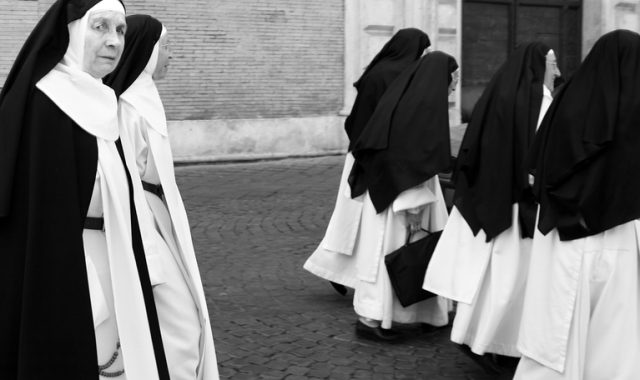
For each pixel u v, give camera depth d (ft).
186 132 44.04
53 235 9.84
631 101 12.78
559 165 13.05
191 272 12.14
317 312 20.10
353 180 18.62
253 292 21.74
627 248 13.00
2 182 9.73
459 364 16.84
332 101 47.75
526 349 13.48
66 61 10.42
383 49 20.22
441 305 18.12
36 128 9.93
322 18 46.88
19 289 9.82
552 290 13.19
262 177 40.06
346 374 16.21
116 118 10.57
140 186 11.17
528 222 15.25
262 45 45.55
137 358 10.40
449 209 23.06
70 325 9.83
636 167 12.72
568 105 13.20
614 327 12.98
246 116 45.62
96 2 10.37
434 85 17.70
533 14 54.90
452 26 49.80
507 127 15.58
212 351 12.25
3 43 40.32
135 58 12.39
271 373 16.21
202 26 44.06
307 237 27.84
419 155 17.40
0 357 9.86
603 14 55.42
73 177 10.00
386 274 17.90
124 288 10.42
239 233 28.30
